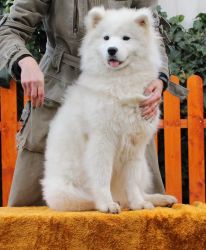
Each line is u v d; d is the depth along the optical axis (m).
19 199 2.71
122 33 2.47
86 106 2.40
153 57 2.49
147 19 2.49
